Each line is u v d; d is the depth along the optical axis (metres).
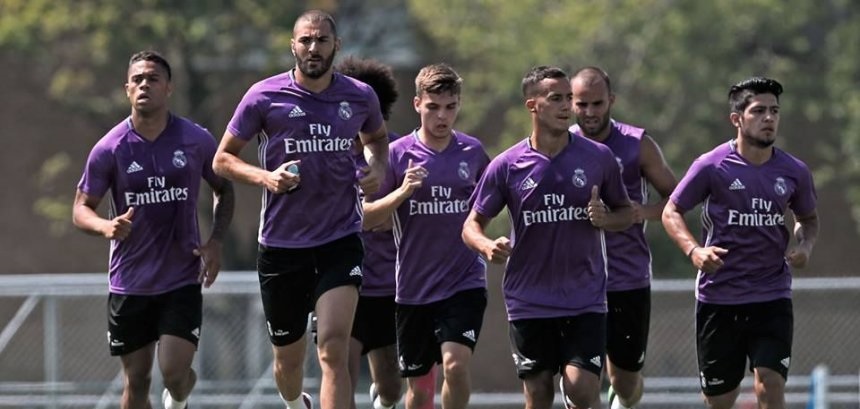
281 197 31.23
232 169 30.72
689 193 33.34
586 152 32.06
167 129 33.56
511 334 32.84
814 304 83.88
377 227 35.16
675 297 81.31
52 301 54.38
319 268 31.20
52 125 102.06
